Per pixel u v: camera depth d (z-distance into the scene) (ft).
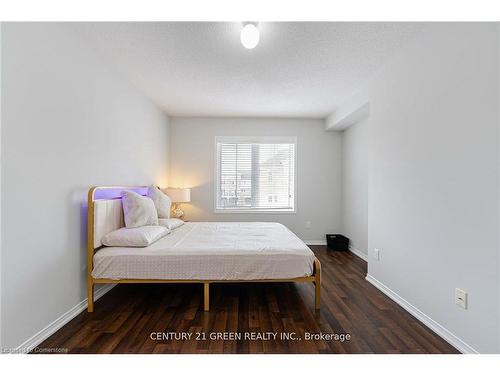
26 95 5.24
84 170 7.18
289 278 7.22
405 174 7.32
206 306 7.10
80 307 7.02
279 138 15.11
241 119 15.03
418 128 6.77
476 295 5.03
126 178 9.73
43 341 5.64
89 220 6.97
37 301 5.55
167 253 7.10
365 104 10.11
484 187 4.87
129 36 6.95
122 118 9.39
